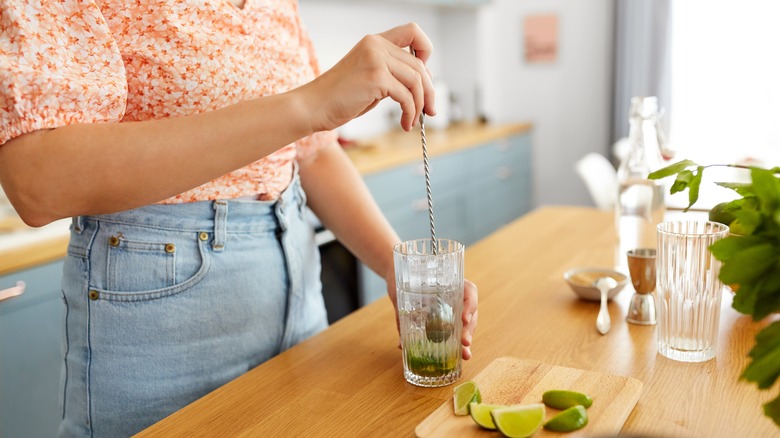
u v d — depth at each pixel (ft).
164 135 2.57
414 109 2.73
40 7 2.57
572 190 14.79
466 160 11.83
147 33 3.04
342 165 3.87
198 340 3.23
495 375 2.69
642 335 3.20
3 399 5.64
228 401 2.71
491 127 13.64
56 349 5.98
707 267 2.77
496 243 4.90
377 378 2.86
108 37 2.74
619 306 3.60
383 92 2.63
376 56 2.62
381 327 3.43
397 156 9.87
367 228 3.67
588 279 3.82
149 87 3.07
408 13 13.46
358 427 2.47
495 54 14.82
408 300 2.71
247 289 3.34
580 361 2.93
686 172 2.67
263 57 3.35
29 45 2.52
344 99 2.62
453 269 2.67
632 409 2.47
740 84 12.63
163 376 3.19
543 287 3.92
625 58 13.07
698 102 12.96
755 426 2.34
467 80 14.40
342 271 7.99
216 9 3.14
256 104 2.63
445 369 2.75
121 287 3.12
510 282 4.03
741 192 2.72
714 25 12.60
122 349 3.15
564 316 3.47
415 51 2.95
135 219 3.11
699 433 2.31
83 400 3.21
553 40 14.28
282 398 2.72
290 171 3.64
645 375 2.77
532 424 2.25
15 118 2.47
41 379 5.90
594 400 2.46
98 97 2.67
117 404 3.17
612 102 13.66
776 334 1.89
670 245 2.84
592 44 13.96
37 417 5.90
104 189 2.56
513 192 13.97
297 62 3.59
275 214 3.47
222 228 3.24
